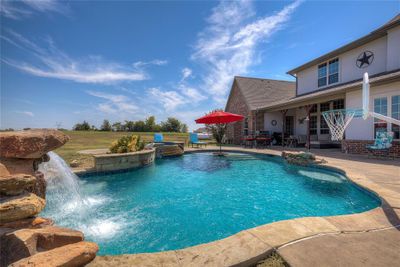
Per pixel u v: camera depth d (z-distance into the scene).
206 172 8.40
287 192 5.78
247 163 10.39
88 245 2.07
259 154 12.38
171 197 5.47
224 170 8.77
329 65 14.90
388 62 11.12
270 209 4.65
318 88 15.78
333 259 2.05
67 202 5.06
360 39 12.20
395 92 9.10
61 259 1.78
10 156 2.25
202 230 3.74
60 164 5.47
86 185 6.53
